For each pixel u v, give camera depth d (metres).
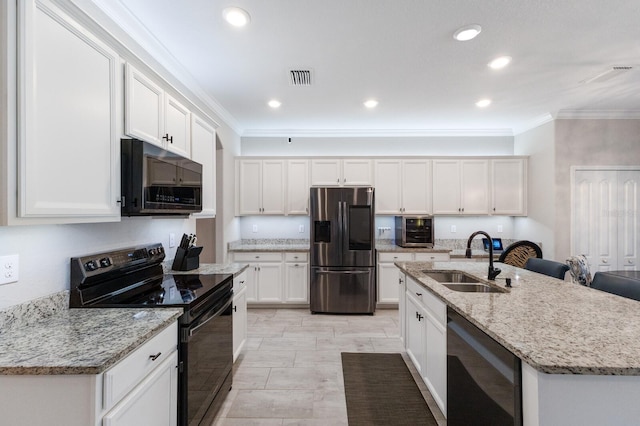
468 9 1.91
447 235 4.76
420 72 2.78
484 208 4.47
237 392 2.26
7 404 0.99
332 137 4.81
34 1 1.08
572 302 1.64
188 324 1.56
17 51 1.04
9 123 1.02
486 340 1.31
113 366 1.04
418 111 3.87
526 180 4.42
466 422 1.51
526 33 2.17
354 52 2.43
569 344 1.10
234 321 2.46
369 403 2.14
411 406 2.11
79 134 1.29
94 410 0.98
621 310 1.50
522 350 1.05
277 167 4.49
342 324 3.68
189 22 2.04
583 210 3.92
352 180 4.48
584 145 3.92
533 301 1.66
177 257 2.51
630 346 1.08
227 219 4.19
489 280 2.16
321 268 4.08
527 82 3.01
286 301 4.23
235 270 2.53
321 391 2.28
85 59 1.32
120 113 1.54
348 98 3.42
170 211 1.84
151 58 2.29
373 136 4.79
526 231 4.48
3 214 1.02
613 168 3.92
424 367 2.19
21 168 1.05
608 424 0.97
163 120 1.93
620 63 2.62
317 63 2.60
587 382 0.97
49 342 1.14
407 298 2.64
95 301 1.64
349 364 2.68
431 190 4.48
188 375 1.55
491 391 1.27
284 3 1.84
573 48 2.38
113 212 1.49
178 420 1.54
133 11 1.92
